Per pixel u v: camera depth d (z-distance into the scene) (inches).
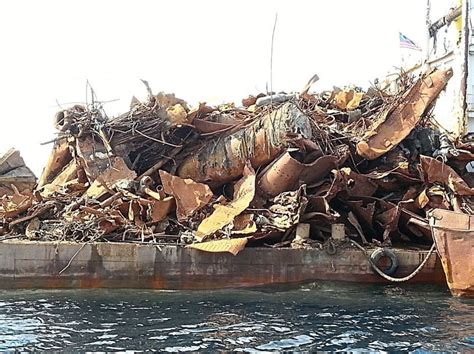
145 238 978.1
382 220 1053.8
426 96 1079.6
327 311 797.2
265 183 1038.4
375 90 1202.6
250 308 815.1
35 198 1071.6
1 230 1023.6
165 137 1158.3
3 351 611.8
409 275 973.2
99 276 940.6
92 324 722.2
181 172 1143.6
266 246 971.9
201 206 1024.9
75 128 1194.0
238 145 1079.6
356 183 1047.0
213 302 853.8
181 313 783.7
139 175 1163.3
